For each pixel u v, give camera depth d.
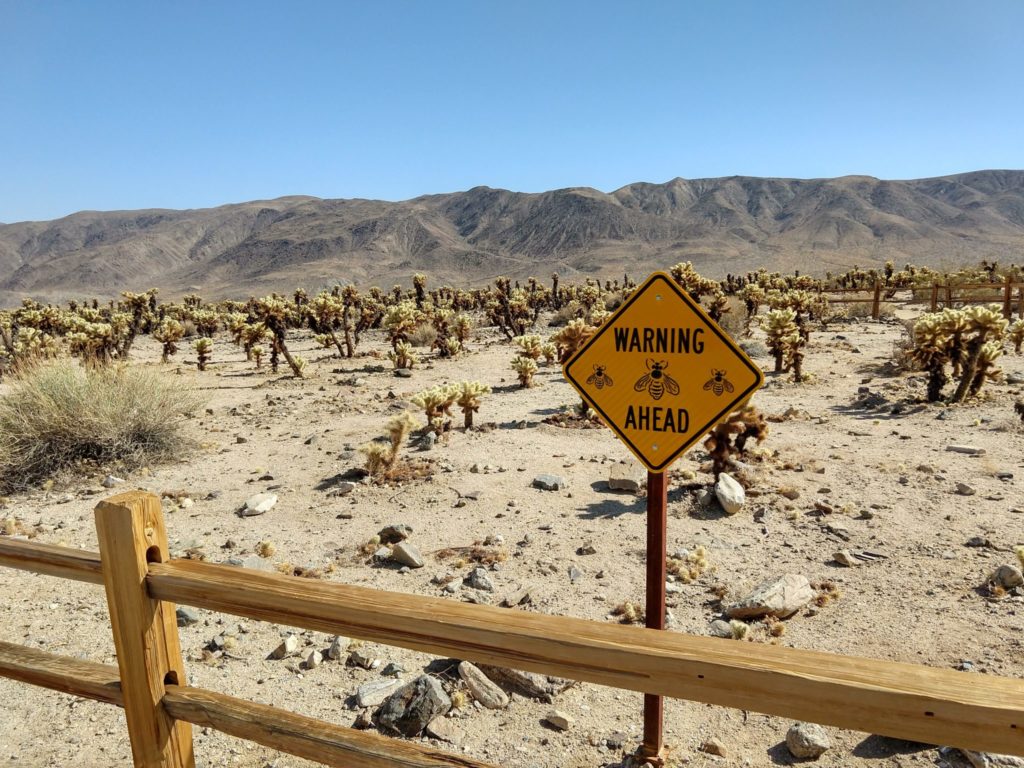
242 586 1.98
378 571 5.73
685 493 7.13
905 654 4.18
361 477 8.13
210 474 8.66
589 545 6.05
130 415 9.29
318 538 6.47
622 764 3.41
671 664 1.59
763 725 3.70
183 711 2.14
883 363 14.60
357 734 1.98
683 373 2.93
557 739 3.63
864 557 5.55
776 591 4.80
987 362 10.62
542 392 13.55
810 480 7.43
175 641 2.21
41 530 6.80
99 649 4.61
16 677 2.47
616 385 3.06
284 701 4.02
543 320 32.28
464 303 42.19
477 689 4.01
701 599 5.05
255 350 18.34
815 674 1.47
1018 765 3.17
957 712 1.36
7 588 5.57
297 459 9.17
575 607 4.98
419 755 1.88
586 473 8.16
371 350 22.00
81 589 5.57
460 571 5.64
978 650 4.17
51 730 3.82
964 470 7.50
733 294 33.34
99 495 7.95
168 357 22.50
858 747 3.47
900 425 9.59
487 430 10.35
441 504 7.25
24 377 9.77
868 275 37.69
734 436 9.22
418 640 1.81
